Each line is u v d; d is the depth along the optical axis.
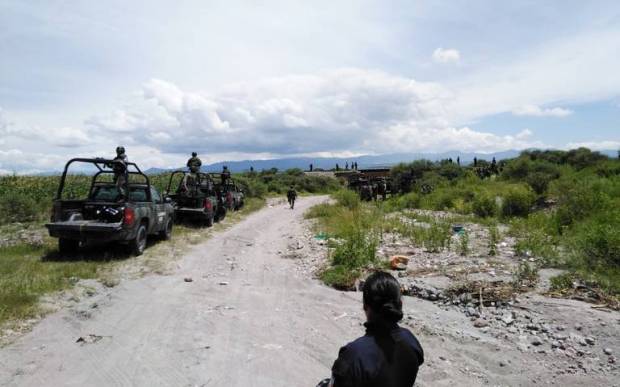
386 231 14.85
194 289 8.16
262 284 8.70
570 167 30.47
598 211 14.20
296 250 12.45
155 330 5.93
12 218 16.11
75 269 8.80
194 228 16.62
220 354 5.18
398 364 2.09
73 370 4.65
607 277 7.67
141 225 11.15
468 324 6.46
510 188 20.86
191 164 18.00
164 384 4.41
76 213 10.70
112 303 7.06
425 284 7.99
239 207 26.67
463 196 25.58
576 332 5.76
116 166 11.29
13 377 4.42
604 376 4.71
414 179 37.41
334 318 6.68
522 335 5.89
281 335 5.89
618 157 33.59
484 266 9.33
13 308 6.28
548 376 4.78
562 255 9.94
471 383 4.67
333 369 2.16
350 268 9.35
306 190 60.03
